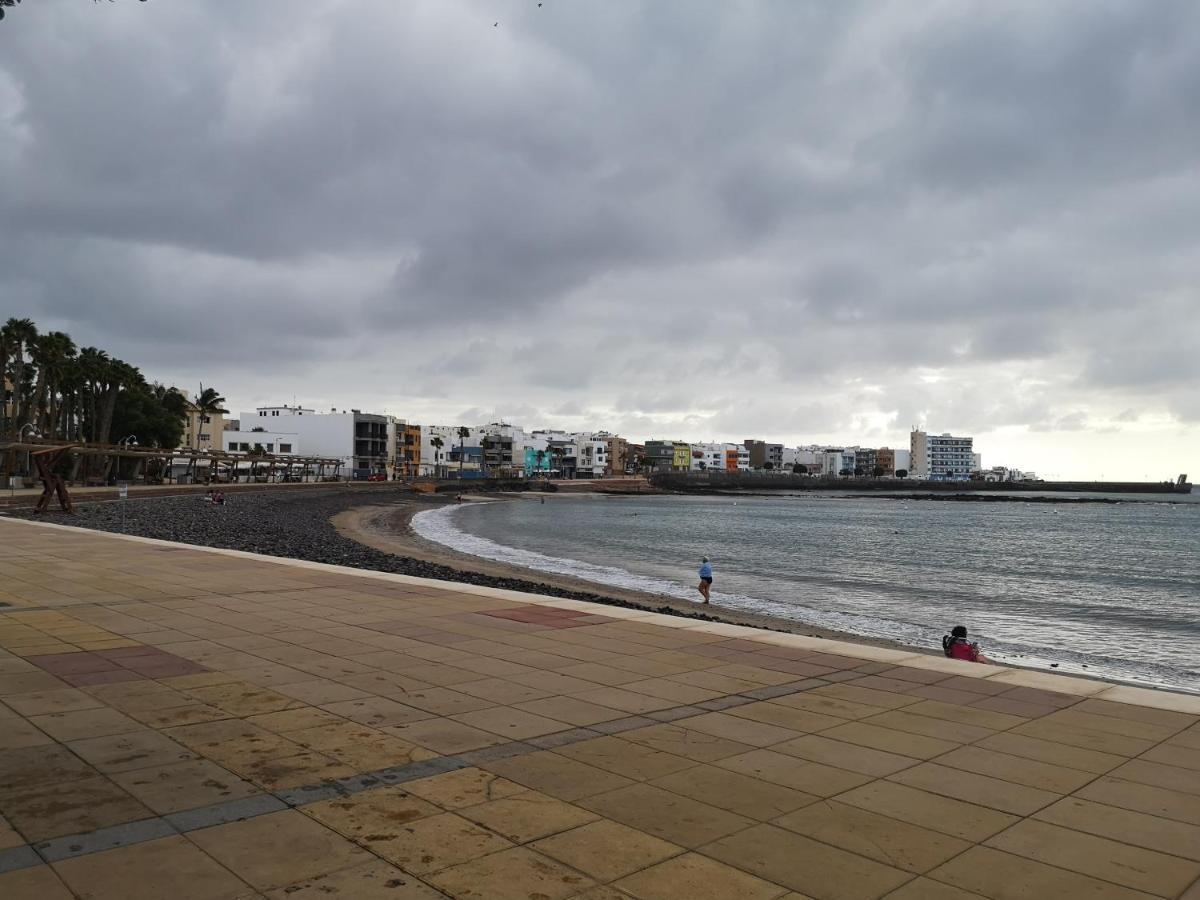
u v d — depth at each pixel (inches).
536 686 299.0
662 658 348.2
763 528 3127.5
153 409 3774.6
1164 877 155.4
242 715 255.3
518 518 3499.0
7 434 2487.7
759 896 146.0
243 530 1729.8
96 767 206.1
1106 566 1903.3
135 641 371.9
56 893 141.4
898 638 965.2
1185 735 245.1
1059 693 294.0
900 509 5211.6
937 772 212.1
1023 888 150.3
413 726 246.4
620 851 163.3
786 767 214.8
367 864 155.3
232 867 152.9
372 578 601.9
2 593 516.4
